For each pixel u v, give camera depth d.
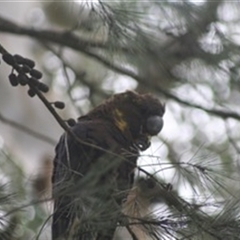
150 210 7.29
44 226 7.40
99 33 10.30
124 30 10.19
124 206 7.23
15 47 17.58
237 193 7.39
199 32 11.63
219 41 11.95
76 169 8.65
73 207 6.91
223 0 11.95
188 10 11.41
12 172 10.80
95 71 14.86
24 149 17.17
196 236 7.14
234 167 7.90
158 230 7.13
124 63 11.39
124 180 7.77
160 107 10.15
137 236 7.23
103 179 7.02
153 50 11.55
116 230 7.32
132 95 10.14
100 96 14.54
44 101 8.34
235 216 7.22
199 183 7.37
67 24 15.18
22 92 17.58
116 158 7.27
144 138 9.94
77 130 9.34
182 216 7.17
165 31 11.75
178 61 12.11
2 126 17.03
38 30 13.70
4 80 17.45
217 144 14.05
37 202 6.87
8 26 13.73
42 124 17.62
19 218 7.98
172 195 7.29
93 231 6.96
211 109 14.05
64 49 16.19
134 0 10.72
